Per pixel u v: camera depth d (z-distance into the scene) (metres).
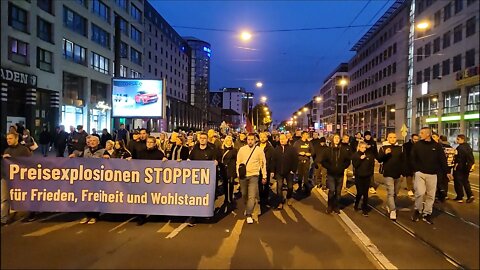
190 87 119.12
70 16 41.12
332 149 9.88
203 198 8.59
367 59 76.50
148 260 6.11
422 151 8.80
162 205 8.59
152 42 83.50
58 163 8.58
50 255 6.28
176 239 7.33
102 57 48.75
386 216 9.52
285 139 10.73
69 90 41.72
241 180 9.05
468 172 10.97
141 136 10.81
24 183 8.55
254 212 9.76
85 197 8.62
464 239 7.42
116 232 7.79
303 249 6.80
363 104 79.69
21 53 32.38
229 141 11.05
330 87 118.31
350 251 6.71
